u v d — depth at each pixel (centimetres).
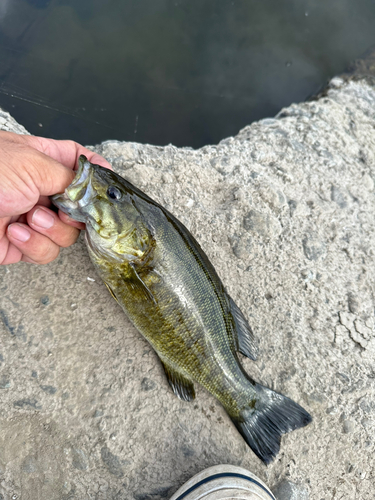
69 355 40
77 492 38
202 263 37
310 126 60
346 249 52
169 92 70
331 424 43
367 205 57
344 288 50
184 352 38
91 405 39
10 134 35
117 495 38
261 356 44
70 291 41
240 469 37
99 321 41
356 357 47
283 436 42
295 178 54
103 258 37
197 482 36
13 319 40
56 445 38
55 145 38
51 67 63
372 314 50
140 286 36
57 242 38
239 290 46
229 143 55
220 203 49
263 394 40
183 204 47
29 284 41
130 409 40
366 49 79
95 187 35
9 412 38
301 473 42
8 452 37
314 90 77
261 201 50
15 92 59
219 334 38
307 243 50
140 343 41
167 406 40
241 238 47
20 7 63
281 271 48
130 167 47
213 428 41
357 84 74
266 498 36
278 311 46
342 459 43
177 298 36
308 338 46
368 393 45
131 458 39
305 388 44
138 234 36
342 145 61
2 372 38
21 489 37
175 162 49
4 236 37
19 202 32
